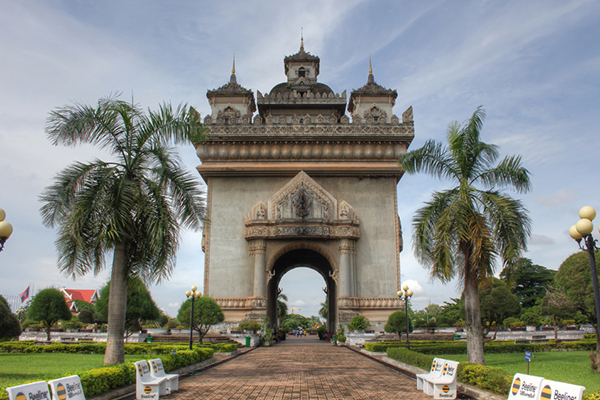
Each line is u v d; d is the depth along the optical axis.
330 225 35.72
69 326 51.78
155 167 15.85
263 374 16.34
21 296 63.97
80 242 13.95
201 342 28.00
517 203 16.20
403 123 37.72
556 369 17.11
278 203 35.97
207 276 35.78
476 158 17.12
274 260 35.94
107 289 33.72
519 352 27.72
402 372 16.94
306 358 23.09
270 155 37.50
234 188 37.72
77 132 15.16
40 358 22.31
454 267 16.47
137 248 15.40
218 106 40.66
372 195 37.59
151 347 22.67
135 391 12.18
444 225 15.84
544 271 64.75
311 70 46.94
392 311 35.25
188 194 16.06
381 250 36.47
